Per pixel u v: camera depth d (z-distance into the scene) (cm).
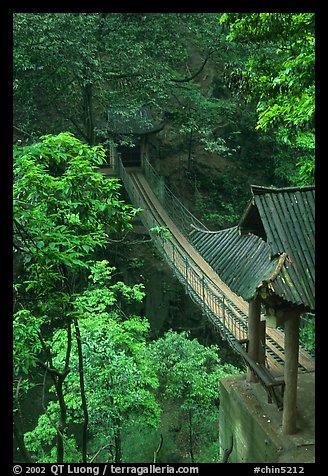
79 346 733
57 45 1800
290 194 921
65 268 695
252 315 1094
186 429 1602
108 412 1126
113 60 2191
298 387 1056
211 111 2436
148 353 1391
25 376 1341
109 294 1391
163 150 2798
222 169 2808
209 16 2255
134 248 2408
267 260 891
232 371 1493
